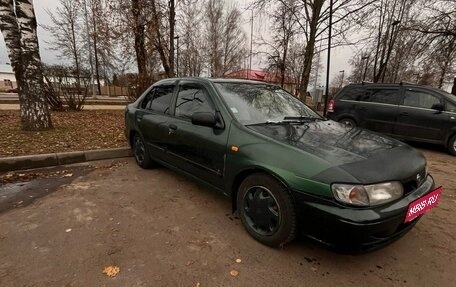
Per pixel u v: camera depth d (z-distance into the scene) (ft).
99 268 7.09
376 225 6.46
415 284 7.02
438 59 42.34
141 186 12.58
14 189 11.80
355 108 25.71
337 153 7.59
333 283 6.93
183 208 10.58
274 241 8.00
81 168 14.87
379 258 8.00
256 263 7.54
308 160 7.29
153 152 13.73
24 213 9.76
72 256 7.52
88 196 11.34
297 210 7.32
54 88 36.04
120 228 9.02
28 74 20.13
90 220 9.45
